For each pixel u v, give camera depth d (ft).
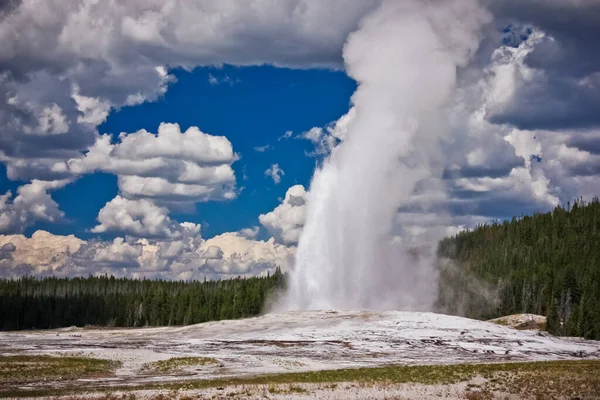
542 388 147.33
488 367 179.42
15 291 642.22
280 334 271.08
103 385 158.20
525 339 264.72
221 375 177.68
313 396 137.18
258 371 185.88
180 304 509.76
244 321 328.29
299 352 229.04
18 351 223.30
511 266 542.57
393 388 147.84
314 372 177.27
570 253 547.90
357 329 278.26
